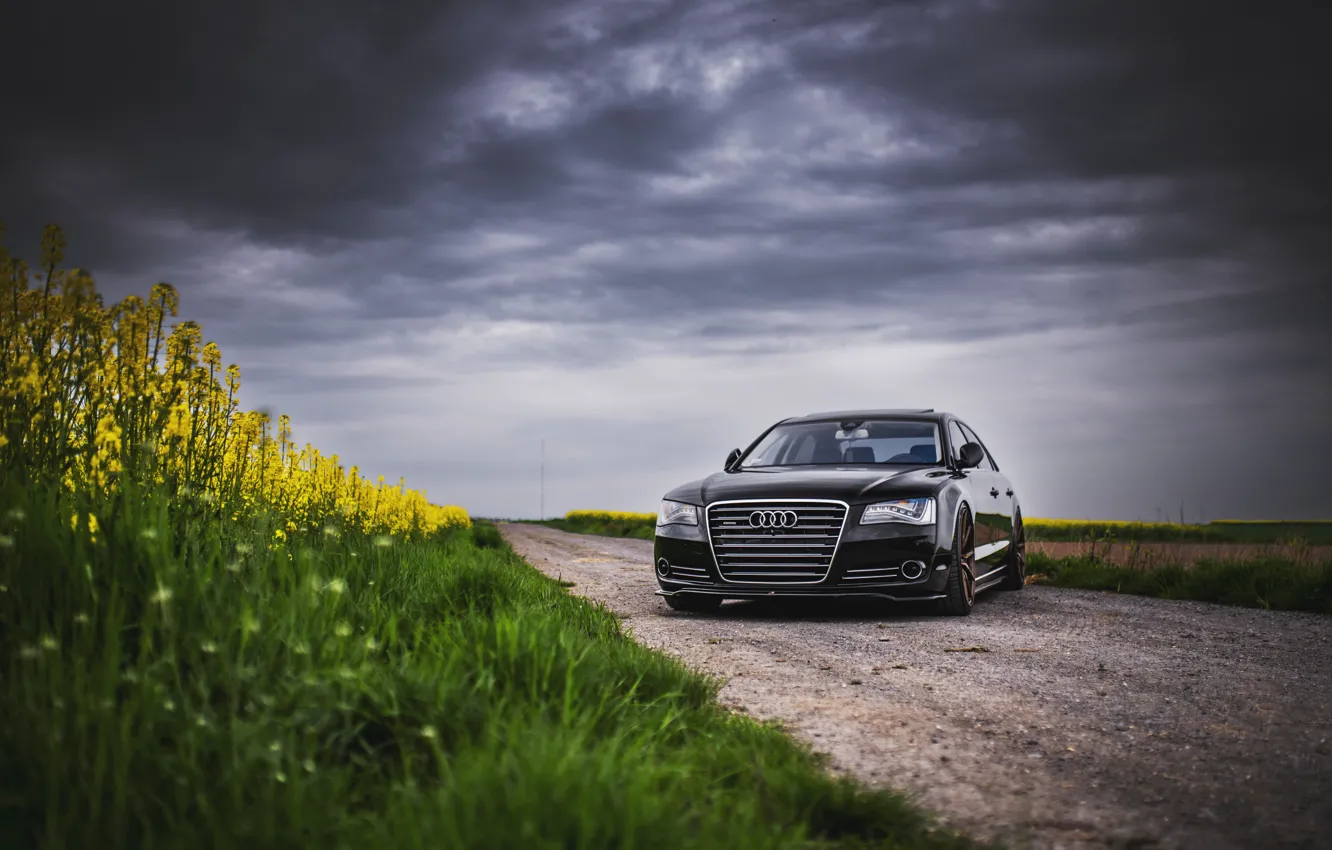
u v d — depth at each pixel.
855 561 6.88
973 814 2.63
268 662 2.79
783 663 5.07
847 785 2.54
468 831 1.86
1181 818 2.61
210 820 2.02
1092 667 4.96
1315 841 2.43
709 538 7.18
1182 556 10.37
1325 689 4.40
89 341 3.58
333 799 2.20
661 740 2.96
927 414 8.76
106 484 3.28
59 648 2.54
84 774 2.14
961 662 5.11
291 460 7.93
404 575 5.23
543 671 3.18
